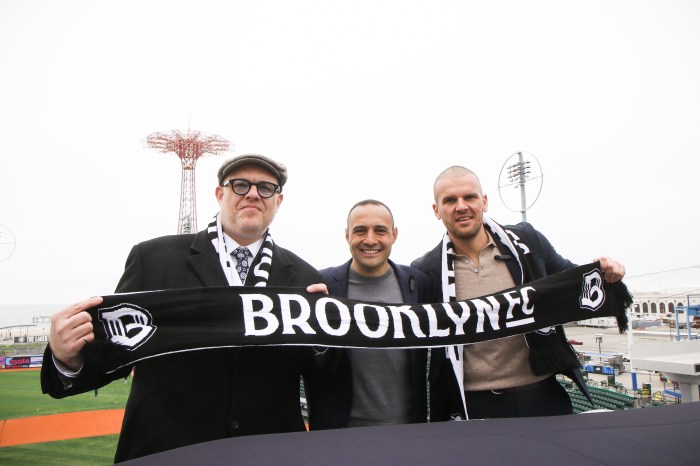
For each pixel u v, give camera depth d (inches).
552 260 128.6
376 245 119.7
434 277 128.3
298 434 67.0
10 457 415.5
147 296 87.6
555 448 58.6
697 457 54.5
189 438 81.0
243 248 105.5
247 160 100.7
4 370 1024.9
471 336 106.8
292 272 107.9
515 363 113.7
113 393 716.7
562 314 109.7
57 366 76.6
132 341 84.0
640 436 63.3
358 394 113.7
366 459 54.9
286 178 108.4
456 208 119.7
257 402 87.8
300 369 99.9
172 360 86.7
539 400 111.5
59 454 426.0
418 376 115.5
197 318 89.2
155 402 83.3
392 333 103.3
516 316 109.1
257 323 92.4
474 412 112.3
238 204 100.4
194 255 99.3
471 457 55.4
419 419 113.9
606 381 729.0
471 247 126.0
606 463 52.5
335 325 99.3
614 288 111.9
